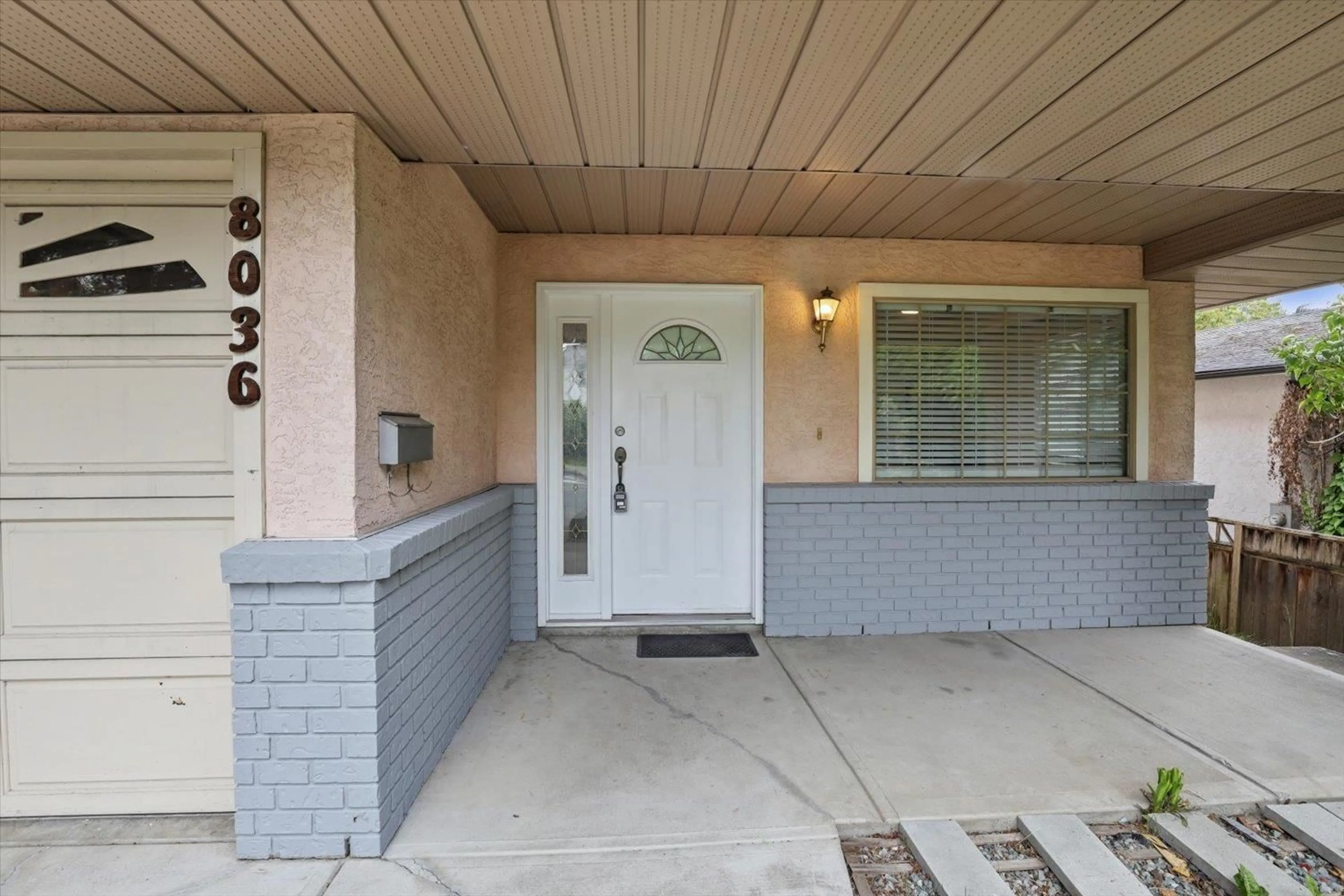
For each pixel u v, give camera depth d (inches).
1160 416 156.5
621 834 73.4
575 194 117.3
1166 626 151.5
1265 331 312.5
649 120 75.7
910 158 86.8
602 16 56.0
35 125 72.4
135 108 71.3
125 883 66.2
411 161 87.0
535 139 80.5
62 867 68.5
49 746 76.6
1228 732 97.0
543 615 143.7
